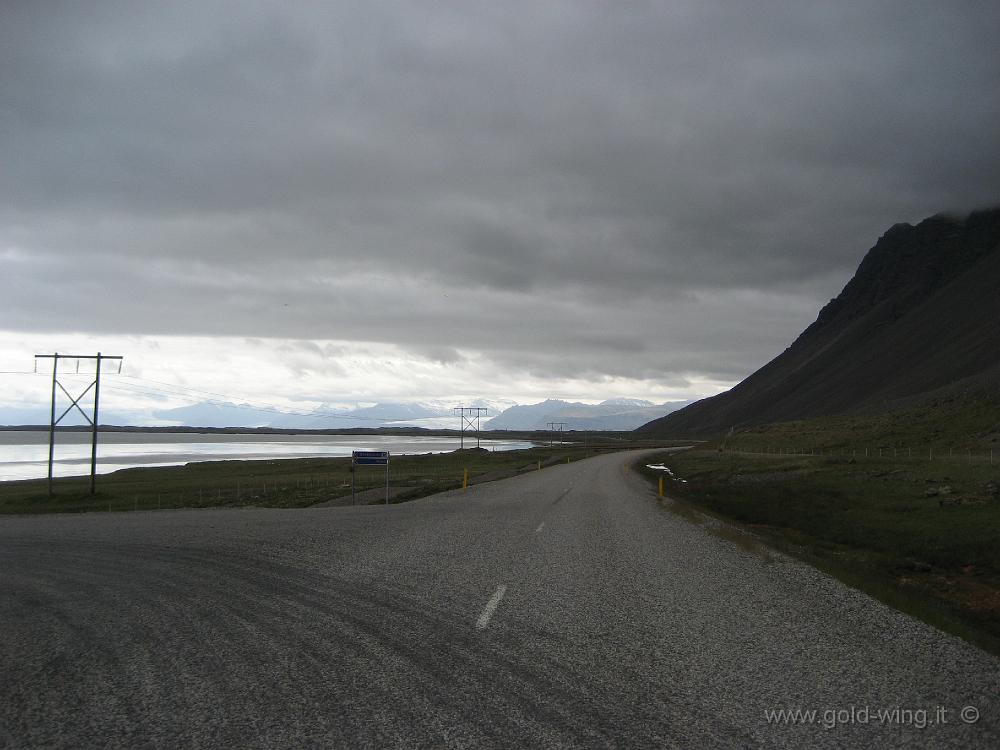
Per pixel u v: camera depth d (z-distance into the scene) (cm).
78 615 926
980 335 15150
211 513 2803
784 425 11312
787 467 5628
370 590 1066
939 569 1828
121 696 604
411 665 685
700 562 1363
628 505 2747
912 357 18150
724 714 559
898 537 2289
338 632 812
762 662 699
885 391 16388
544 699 589
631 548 1549
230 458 12575
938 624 891
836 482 4316
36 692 619
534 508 2617
